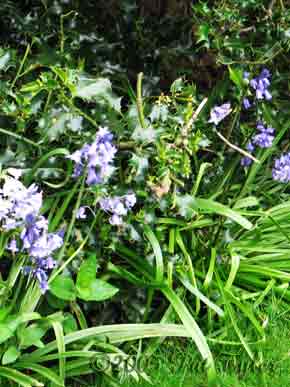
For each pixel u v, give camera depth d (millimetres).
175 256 762
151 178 730
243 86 813
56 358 659
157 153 725
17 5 815
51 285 678
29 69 731
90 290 677
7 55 707
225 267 807
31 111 711
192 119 736
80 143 713
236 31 815
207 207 771
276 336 756
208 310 749
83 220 735
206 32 794
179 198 761
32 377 666
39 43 762
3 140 728
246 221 760
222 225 803
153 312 773
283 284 794
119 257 784
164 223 794
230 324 747
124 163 775
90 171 628
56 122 698
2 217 613
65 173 729
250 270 801
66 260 713
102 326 685
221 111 777
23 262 669
